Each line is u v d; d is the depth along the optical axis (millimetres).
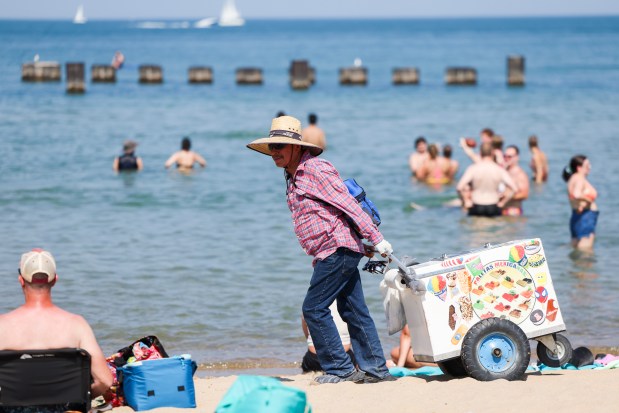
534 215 41438
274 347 23109
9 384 13094
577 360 18250
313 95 116500
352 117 89125
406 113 92938
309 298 16500
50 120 81688
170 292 27891
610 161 57844
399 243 35656
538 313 16281
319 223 15969
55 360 13219
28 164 55500
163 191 47125
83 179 50469
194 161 55156
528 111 93875
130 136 71375
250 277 29922
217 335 23953
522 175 41219
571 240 35188
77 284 28500
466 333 15938
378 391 15797
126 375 15086
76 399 13305
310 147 16141
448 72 133750
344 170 55750
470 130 77375
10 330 13266
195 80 135125
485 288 16109
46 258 13500
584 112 92000
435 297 15898
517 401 14719
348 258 16062
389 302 16688
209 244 34875
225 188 48188
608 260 32531
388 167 57000
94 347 13539
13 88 118438
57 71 127312
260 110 95938
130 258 32219
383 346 23109
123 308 26078
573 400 14727
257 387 11867
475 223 39656
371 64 194375
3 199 44062
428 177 51344
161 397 14992
